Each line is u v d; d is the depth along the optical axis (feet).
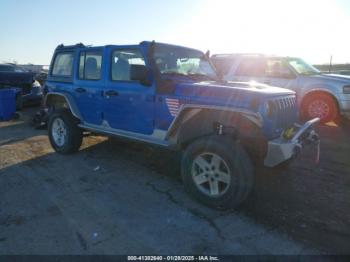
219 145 10.20
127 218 10.17
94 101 15.29
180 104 11.69
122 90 13.75
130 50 13.50
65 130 16.80
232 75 27.43
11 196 11.73
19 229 9.42
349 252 8.36
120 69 14.06
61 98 17.58
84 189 12.48
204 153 10.72
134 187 12.74
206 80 14.20
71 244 8.70
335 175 14.06
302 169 14.83
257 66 27.07
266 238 9.02
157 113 12.59
